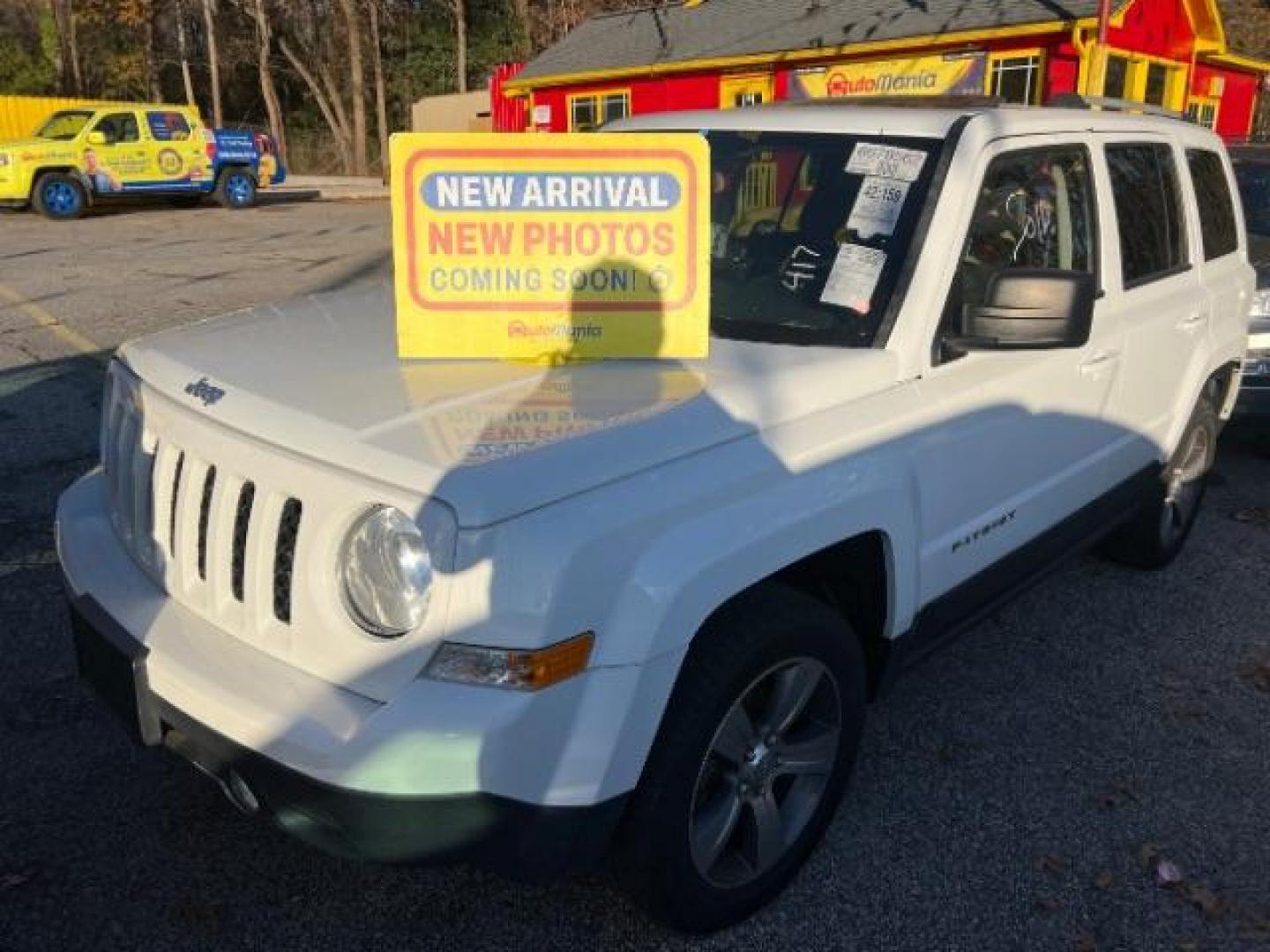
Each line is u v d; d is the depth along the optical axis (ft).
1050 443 11.46
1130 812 10.73
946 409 9.68
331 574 7.18
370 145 127.13
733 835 9.00
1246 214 24.41
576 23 110.42
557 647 6.86
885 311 9.57
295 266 44.39
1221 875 9.90
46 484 18.12
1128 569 16.47
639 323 8.96
